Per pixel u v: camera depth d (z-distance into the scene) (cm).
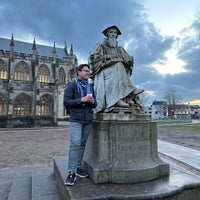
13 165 1026
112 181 425
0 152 1488
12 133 3450
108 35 588
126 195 364
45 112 5888
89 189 392
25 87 5688
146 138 469
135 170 429
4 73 5734
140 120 489
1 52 5719
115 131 449
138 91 530
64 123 5975
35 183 538
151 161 467
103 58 540
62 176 462
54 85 6053
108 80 527
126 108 501
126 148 448
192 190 422
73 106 441
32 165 1017
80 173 464
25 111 5628
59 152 1466
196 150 1275
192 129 3588
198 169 806
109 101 500
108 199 360
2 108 5444
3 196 543
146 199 362
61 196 448
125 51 584
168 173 477
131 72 587
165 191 379
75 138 437
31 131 3938
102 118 468
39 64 6231
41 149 1625
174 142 1808
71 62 6731
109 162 440
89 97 440
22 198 478
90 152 509
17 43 6650
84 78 476
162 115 12294
